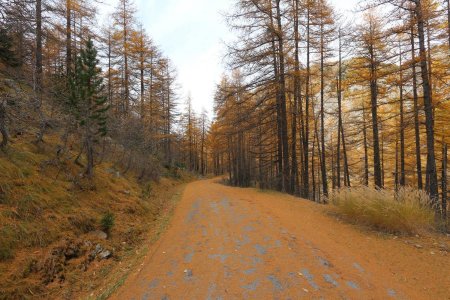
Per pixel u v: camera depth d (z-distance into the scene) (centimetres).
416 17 892
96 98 962
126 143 1380
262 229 674
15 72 1045
